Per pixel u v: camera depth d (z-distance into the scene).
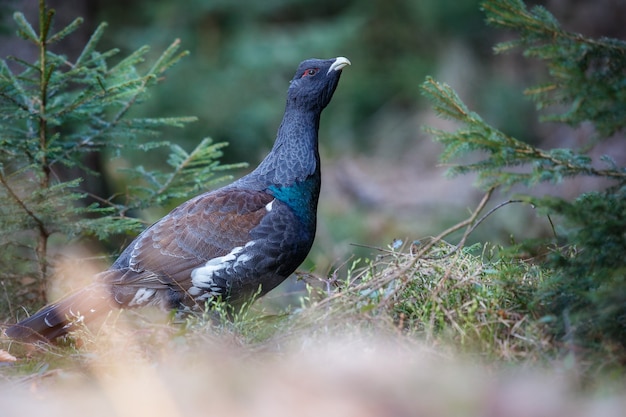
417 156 29.12
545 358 7.83
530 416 6.76
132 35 24.16
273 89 25.48
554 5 24.53
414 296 8.93
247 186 11.10
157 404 7.47
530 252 8.30
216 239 10.53
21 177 11.62
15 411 7.57
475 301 8.50
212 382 7.44
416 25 31.34
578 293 7.97
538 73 28.19
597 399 7.08
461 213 22.17
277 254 10.71
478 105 28.22
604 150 19.95
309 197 11.17
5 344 10.00
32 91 11.77
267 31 26.78
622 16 23.73
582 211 7.84
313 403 7.02
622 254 7.80
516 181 8.26
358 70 30.92
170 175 12.73
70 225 11.76
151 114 22.56
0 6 15.53
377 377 7.26
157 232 10.69
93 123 12.28
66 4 17.14
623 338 7.81
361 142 30.30
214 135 23.19
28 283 12.38
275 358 8.21
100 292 10.40
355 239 21.69
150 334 8.86
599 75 8.20
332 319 8.48
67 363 8.78
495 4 8.55
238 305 10.90
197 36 25.39
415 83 30.34
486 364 7.81
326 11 31.14
